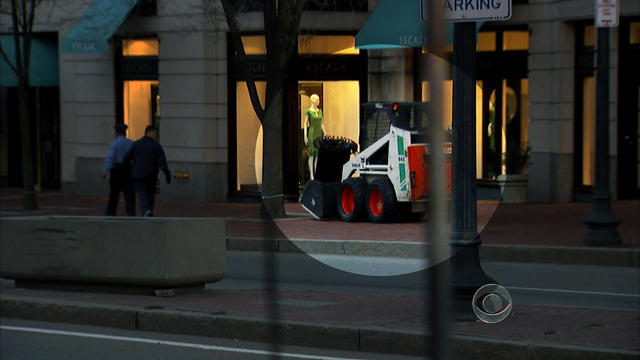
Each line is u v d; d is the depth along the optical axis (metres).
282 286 13.88
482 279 10.02
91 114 32.44
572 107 26.33
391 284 13.98
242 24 28.41
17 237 13.09
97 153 32.38
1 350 9.78
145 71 30.98
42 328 11.07
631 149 25.62
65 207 28.34
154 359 9.27
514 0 26.88
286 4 22.16
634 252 16.36
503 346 8.67
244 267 17.03
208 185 29.23
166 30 29.89
